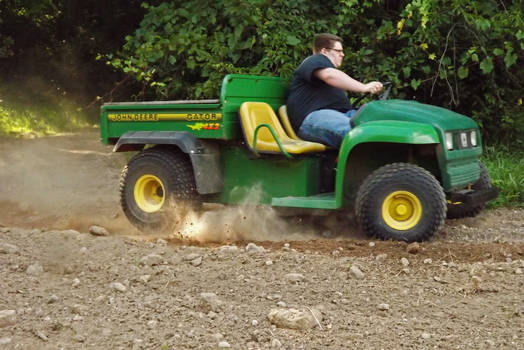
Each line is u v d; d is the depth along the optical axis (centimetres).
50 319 385
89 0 2312
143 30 1002
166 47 956
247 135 615
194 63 925
